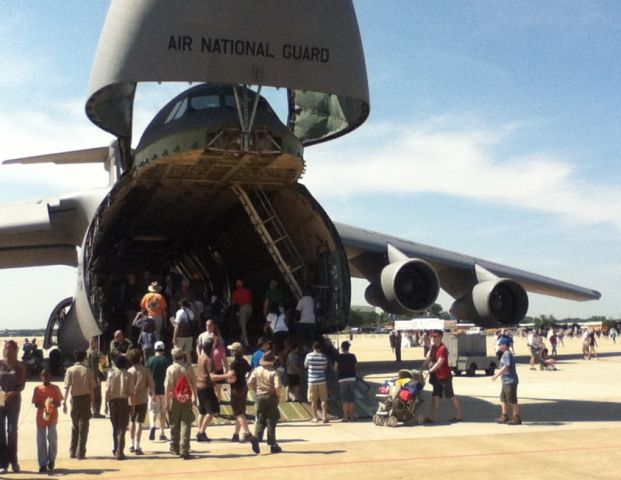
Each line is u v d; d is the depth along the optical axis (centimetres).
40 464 845
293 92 1429
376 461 877
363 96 1187
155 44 1073
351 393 1251
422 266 1667
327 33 1144
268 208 1655
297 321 1606
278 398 959
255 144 1300
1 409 838
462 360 2245
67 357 1984
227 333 1878
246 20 1095
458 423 1205
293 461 884
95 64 1135
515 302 1959
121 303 1888
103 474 827
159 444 1038
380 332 11075
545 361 2356
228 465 866
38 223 1850
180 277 1995
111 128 1295
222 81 1088
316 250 1583
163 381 1083
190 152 1295
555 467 832
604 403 1440
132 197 1617
